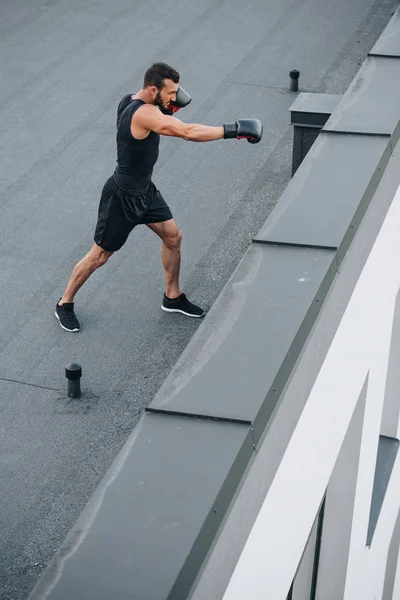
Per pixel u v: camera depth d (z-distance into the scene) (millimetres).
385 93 8023
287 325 5258
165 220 8344
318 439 6199
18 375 7789
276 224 6188
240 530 4578
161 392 4777
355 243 6422
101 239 8211
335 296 6008
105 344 8195
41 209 10219
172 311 8625
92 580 3781
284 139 11719
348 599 9273
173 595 3777
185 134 7652
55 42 14328
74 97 12734
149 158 8055
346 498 8156
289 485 5551
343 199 6426
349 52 14094
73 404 7500
